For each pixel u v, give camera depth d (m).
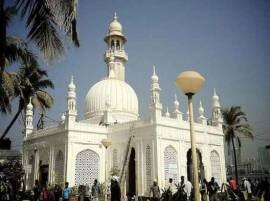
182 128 36.16
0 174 26.02
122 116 45.03
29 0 10.76
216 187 24.14
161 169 32.50
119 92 46.41
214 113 43.38
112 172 35.22
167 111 43.41
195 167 9.77
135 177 35.84
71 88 37.41
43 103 36.41
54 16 10.60
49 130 40.19
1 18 12.23
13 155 54.59
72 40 11.51
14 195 27.80
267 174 56.62
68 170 34.72
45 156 40.38
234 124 45.16
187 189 21.91
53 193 26.19
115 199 18.66
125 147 36.34
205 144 39.12
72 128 36.12
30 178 42.72
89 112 46.66
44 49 11.12
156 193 21.97
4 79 19.95
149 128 34.00
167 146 34.12
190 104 10.37
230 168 67.62
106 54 53.31
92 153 37.25
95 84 49.00
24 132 46.62
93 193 26.94
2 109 21.31
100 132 38.44
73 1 10.48
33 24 11.04
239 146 44.91
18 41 19.83
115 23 55.59
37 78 32.97
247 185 25.81
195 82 10.14
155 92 34.59
